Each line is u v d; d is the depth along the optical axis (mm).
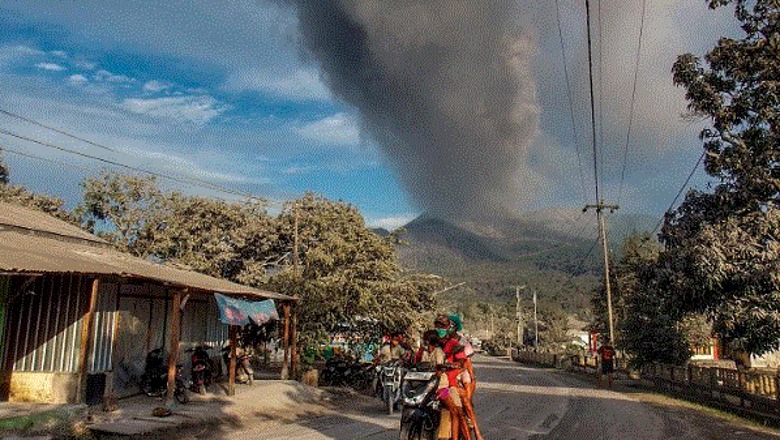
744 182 15930
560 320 95188
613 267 39750
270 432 11266
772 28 15914
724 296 14844
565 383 27703
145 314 15859
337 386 21094
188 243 36469
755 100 16094
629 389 24953
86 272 11258
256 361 30266
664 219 18484
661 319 27625
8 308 12969
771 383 14961
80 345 12758
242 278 37938
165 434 10648
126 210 36250
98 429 10523
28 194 34062
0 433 9852
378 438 10633
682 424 13547
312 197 40219
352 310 23484
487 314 138750
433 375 8188
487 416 14031
